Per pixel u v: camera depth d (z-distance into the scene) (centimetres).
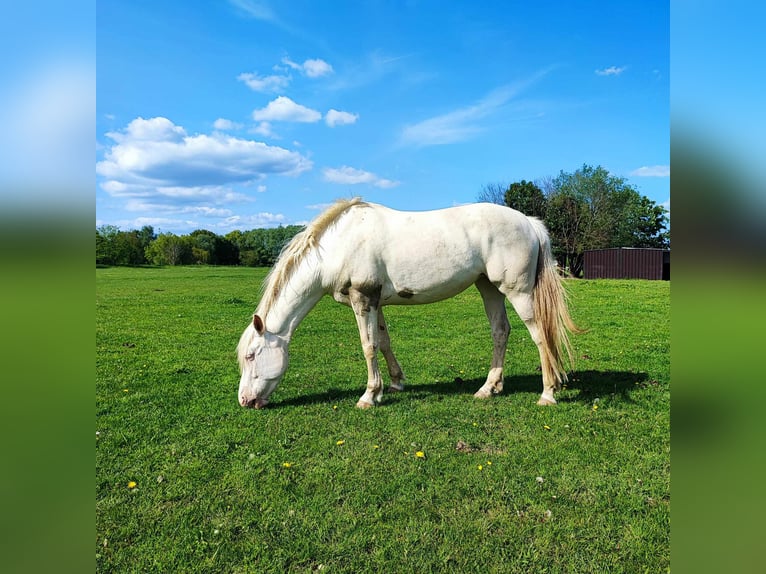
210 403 508
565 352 740
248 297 1589
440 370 650
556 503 307
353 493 321
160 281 2320
